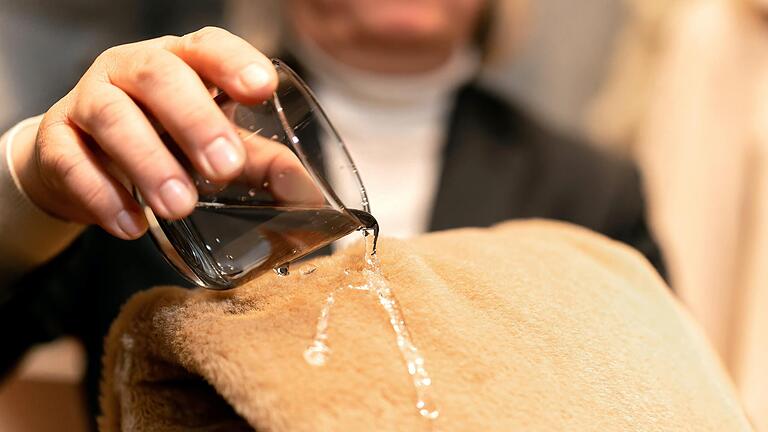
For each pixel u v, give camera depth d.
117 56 0.38
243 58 0.36
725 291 0.88
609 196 0.82
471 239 0.44
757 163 0.84
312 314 0.35
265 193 0.36
